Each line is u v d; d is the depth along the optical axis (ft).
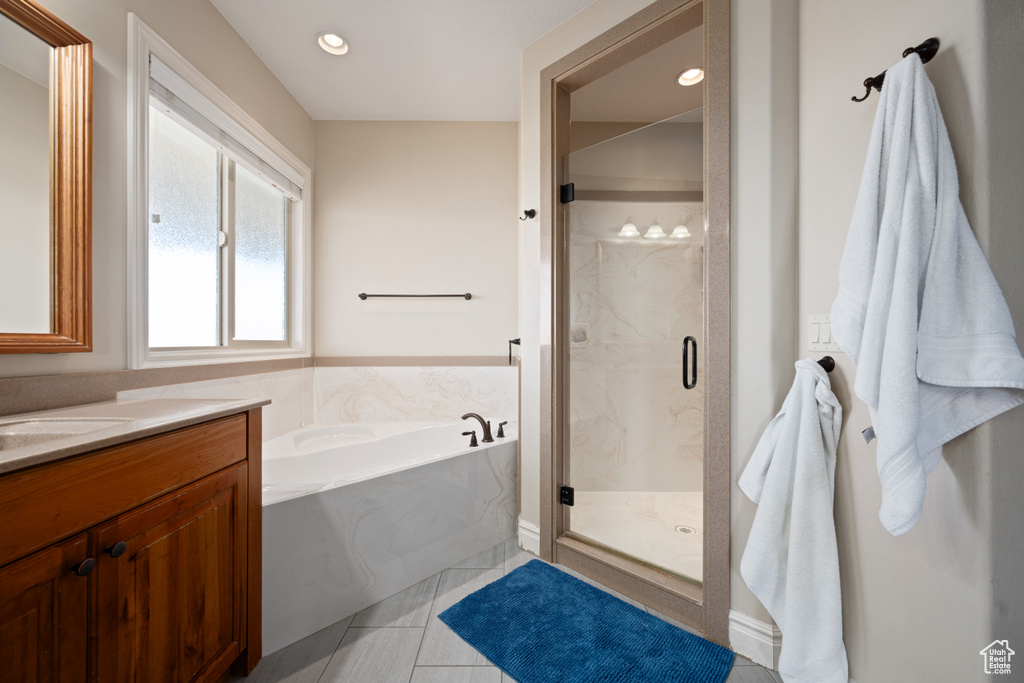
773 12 3.86
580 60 5.49
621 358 6.13
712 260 4.19
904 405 2.57
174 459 2.99
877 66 3.16
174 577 2.97
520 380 6.35
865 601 3.32
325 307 8.82
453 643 4.18
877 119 2.93
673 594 4.60
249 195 7.17
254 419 3.85
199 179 6.02
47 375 3.64
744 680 3.73
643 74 7.02
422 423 8.54
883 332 2.75
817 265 3.66
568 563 5.65
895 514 2.58
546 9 5.66
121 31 4.32
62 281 3.74
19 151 3.46
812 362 3.51
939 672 2.79
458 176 8.99
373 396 8.83
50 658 2.23
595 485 6.09
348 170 8.86
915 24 2.91
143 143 4.54
